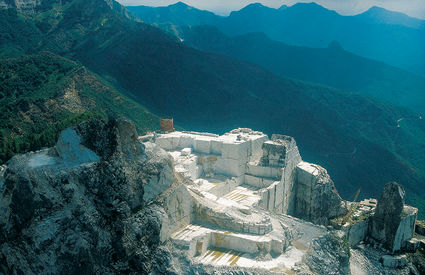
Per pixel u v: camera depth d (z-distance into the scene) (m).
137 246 42.28
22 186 40.91
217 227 52.16
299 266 49.44
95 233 40.44
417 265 74.88
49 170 41.44
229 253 49.34
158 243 44.59
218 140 72.88
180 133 79.56
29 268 39.38
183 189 50.41
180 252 45.22
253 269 45.28
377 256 75.12
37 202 40.22
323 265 53.88
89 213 40.84
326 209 80.69
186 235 48.06
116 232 41.34
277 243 51.19
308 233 59.31
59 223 39.91
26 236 39.91
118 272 40.88
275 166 72.81
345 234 71.06
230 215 52.34
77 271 39.91
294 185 80.81
